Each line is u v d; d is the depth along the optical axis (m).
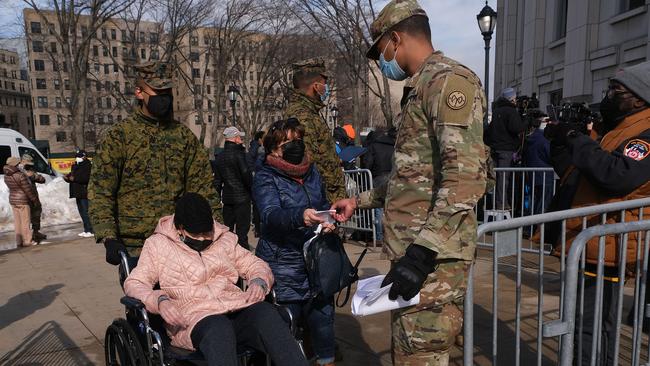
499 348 3.63
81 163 9.71
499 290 4.91
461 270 1.98
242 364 2.65
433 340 2.01
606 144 2.72
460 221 1.84
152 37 31.55
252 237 8.88
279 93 43.62
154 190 3.07
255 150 8.44
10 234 10.66
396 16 2.05
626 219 2.57
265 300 2.95
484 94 1.93
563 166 2.97
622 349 3.44
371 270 5.97
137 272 2.72
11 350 4.00
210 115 61.84
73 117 22.44
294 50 31.58
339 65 28.12
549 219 2.30
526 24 16.95
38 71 71.06
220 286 2.79
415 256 1.81
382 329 4.17
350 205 2.63
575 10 13.27
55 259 7.68
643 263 2.47
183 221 2.79
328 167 3.57
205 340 2.44
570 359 2.19
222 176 6.90
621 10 11.76
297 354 2.46
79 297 5.47
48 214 11.99
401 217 2.04
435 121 1.86
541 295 2.34
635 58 11.00
